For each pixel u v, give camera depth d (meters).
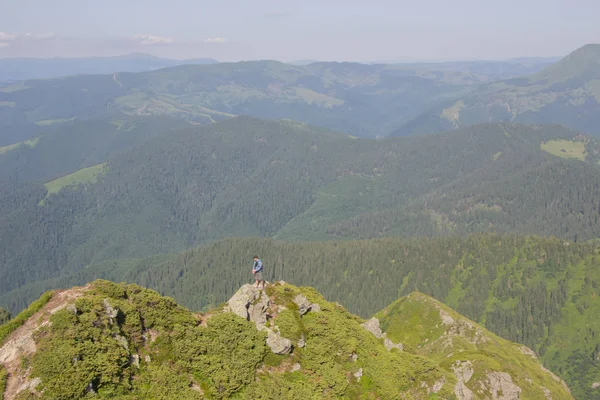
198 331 39.84
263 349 41.78
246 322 43.19
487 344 119.00
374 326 59.69
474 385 78.50
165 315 39.47
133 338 35.97
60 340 31.06
